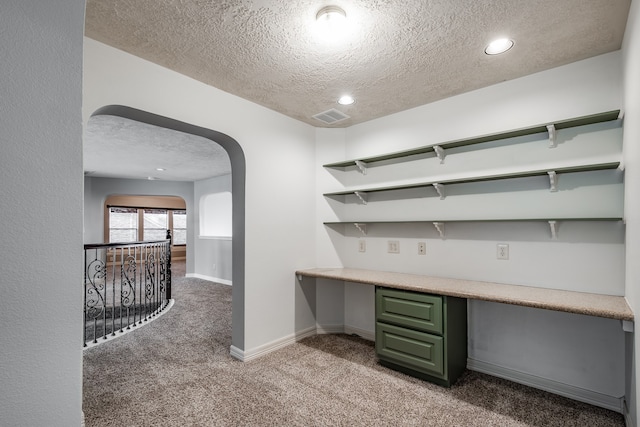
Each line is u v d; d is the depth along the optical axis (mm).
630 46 1645
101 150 4551
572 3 1588
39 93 561
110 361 2760
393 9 1620
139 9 1635
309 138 3400
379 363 2674
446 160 2762
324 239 3420
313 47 1976
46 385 562
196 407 2047
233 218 2900
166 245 4941
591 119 2012
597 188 2096
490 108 2518
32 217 552
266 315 2906
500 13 1660
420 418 1924
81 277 598
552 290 2199
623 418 1927
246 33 1840
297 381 2371
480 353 2559
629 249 1727
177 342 3211
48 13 574
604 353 2068
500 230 2473
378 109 3002
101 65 1929
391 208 3111
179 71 2279
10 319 530
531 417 1938
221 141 2785
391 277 2768
